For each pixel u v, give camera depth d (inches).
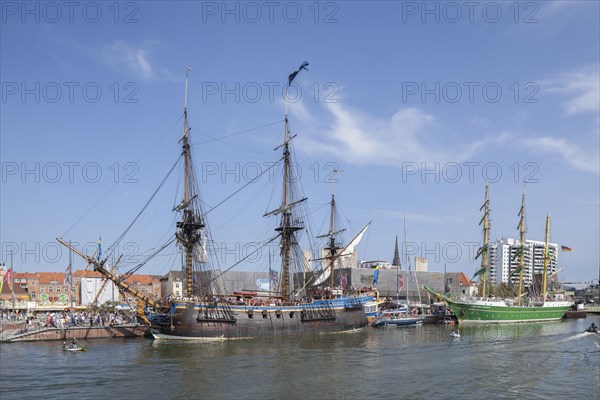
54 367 2564.0
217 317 3703.3
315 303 4234.7
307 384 2229.3
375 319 5123.0
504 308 5629.9
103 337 3752.5
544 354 3063.5
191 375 2393.0
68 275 3971.5
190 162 4163.4
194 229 4111.7
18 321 3964.1
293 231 4702.3
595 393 2103.8
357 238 5816.9
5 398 2000.5
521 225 6200.8
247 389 2137.1
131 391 2102.6
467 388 2172.7
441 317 5698.8
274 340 3750.0
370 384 2230.6
